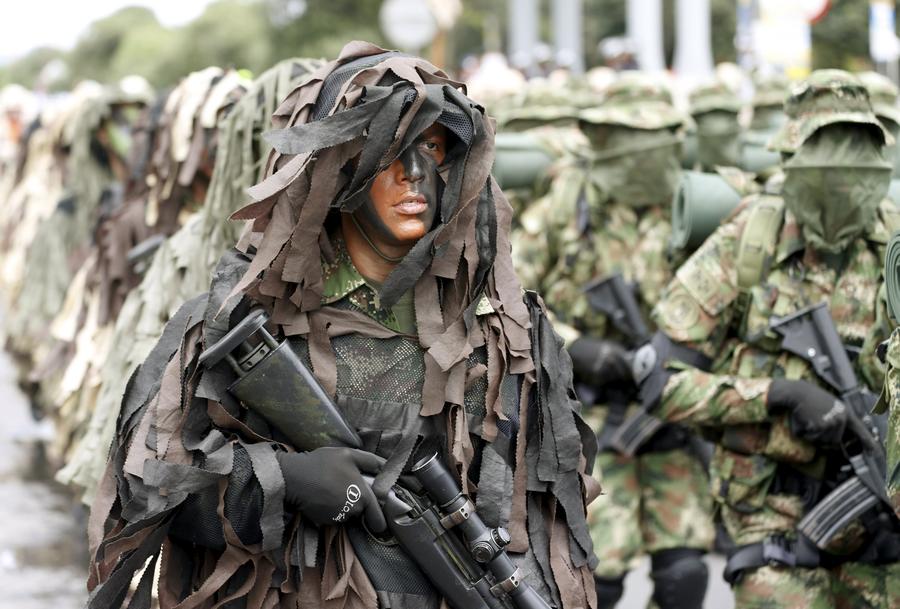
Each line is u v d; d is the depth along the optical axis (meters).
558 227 15.41
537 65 41.88
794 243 11.76
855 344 11.75
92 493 12.90
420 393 8.14
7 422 30.14
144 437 8.02
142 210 16.03
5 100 52.97
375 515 7.90
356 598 7.96
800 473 11.77
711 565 19.64
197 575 8.23
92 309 17.02
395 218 7.96
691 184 12.60
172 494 7.80
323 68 8.33
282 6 109.81
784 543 11.71
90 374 16.69
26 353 25.53
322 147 7.65
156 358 8.20
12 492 23.70
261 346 7.91
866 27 74.06
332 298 8.16
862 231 11.76
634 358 12.23
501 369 8.20
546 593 8.18
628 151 15.11
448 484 7.96
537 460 8.30
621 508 14.82
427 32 47.28
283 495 7.81
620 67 33.06
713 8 85.88
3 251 34.50
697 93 19.34
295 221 7.88
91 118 22.62
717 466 12.17
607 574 14.73
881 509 11.38
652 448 14.84
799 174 11.46
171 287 12.97
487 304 8.23
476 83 31.86
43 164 32.16
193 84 14.52
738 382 11.73
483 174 7.98
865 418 11.41
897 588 11.48
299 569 7.93
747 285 11.85
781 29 40.75
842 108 11.32
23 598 17.72
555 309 15.52
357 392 8.08
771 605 11.62
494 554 7.93
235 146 12.08
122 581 7.98
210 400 7.98
